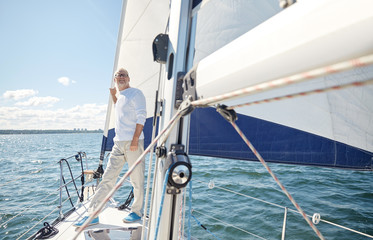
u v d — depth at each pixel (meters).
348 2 0.29
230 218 4.66
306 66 0.35
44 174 12.23
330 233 4.17
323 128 1.85
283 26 0.38
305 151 2.06
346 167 1.90
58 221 2.25
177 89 0.95
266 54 0.40
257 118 2.30
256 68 0.43
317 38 0.32
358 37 0.28
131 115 2.15
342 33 0.29
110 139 3.67
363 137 1.69
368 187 6.80
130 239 1.66
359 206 5.29
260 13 1.53
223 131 2.55
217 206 5.19
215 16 1.76
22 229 5.90
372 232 4.21
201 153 2.71
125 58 3.38
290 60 0.36
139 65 3.36
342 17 0.29
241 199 5.58
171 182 0.83
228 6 1.67
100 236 1.69
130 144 2.13
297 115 1.94
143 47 3.32
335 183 7.26
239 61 0.47
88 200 2.87
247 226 4.38
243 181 7.25
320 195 6.04
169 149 1.00
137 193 2.21
